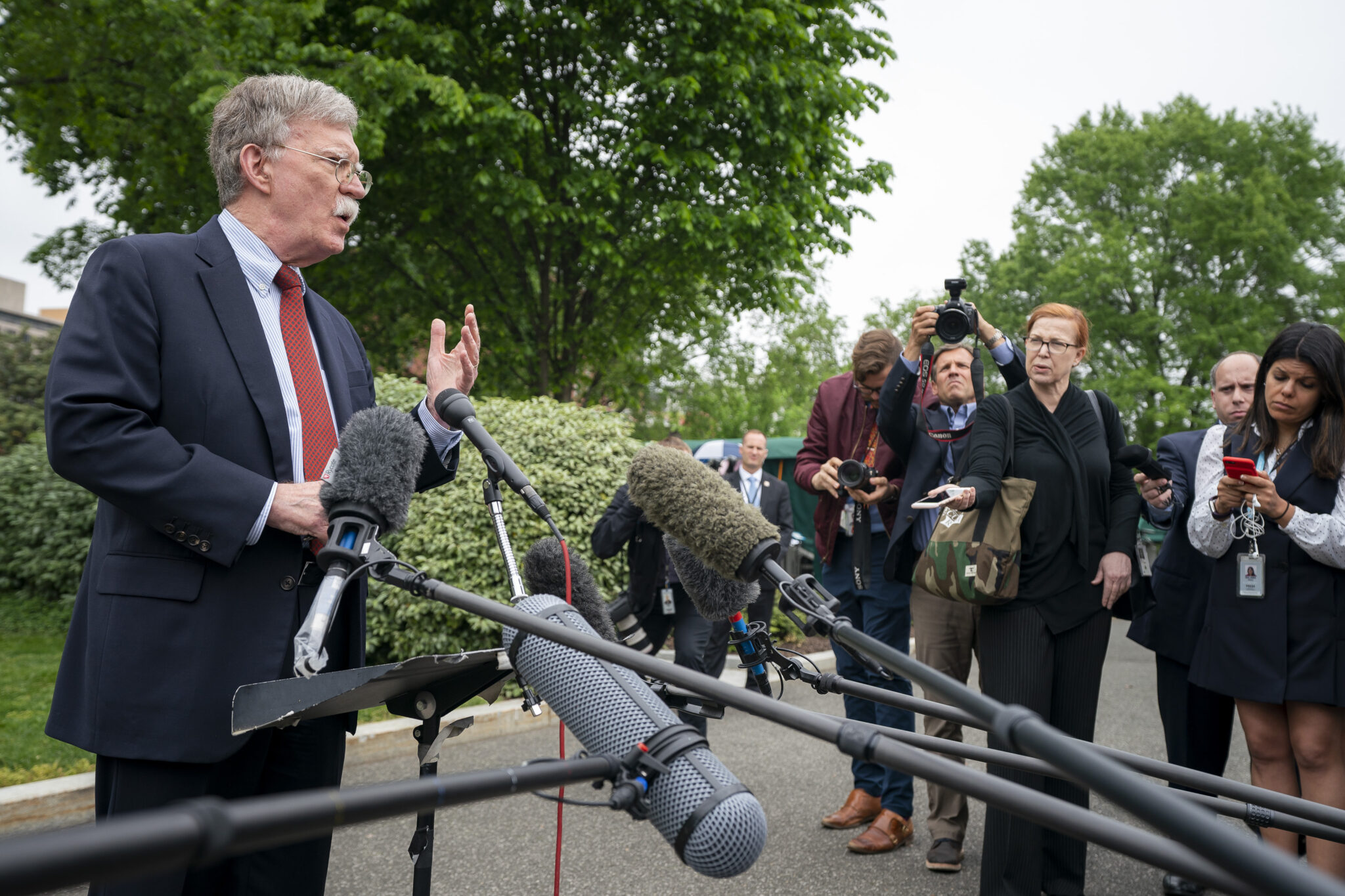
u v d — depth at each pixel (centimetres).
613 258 1247
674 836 137
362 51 1185
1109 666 893
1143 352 3158
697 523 166
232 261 210
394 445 158
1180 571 390
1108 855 401
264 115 213
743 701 112
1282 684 308
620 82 1228
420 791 91
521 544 690
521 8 1195
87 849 57
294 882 212
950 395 392
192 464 186
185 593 188
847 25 1388
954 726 397
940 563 333
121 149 1150
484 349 1342
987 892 322
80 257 1338
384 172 1204
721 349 2172
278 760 213
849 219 1438
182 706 185
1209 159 3297
